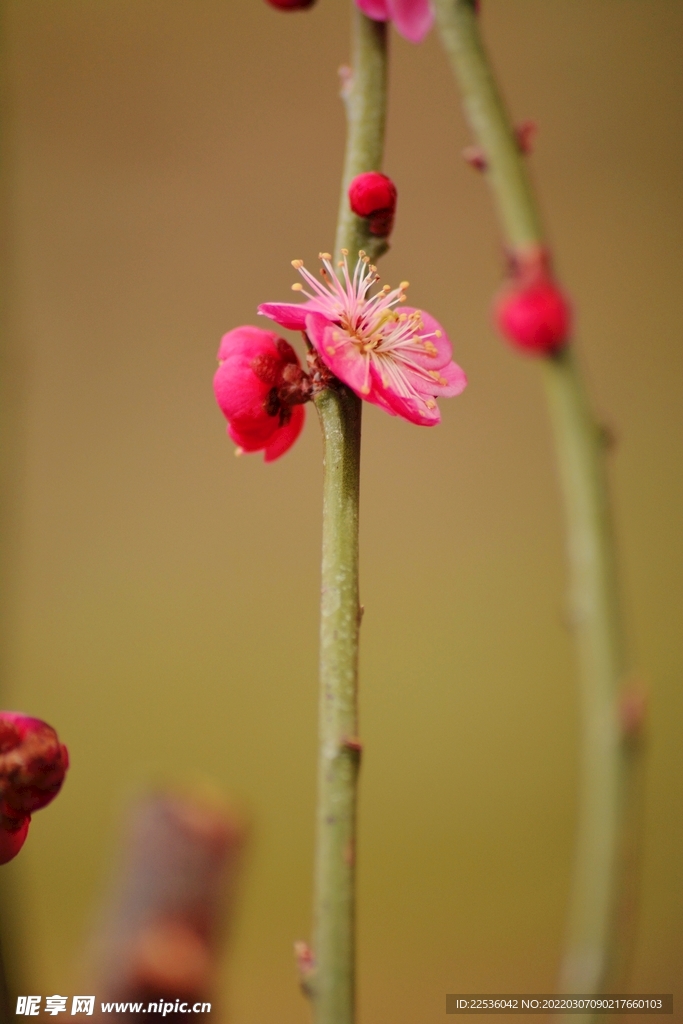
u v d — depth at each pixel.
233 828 0.42
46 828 0.90
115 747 0.94
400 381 0.39
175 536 1.02
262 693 0.98
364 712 0.99
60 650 0.96
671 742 0.97
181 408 1.04
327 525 0.38
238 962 0.85
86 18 1.03
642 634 1.01
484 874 0.93
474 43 0.37
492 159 0.36
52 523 0.98
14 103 0.90
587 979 0.35
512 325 0.36
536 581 1.04
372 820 0.94
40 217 1.01
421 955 0.88
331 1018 0.37
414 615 1.03
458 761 0.98
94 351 1.02
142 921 0.41
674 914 0.88
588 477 0.36
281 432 0.40
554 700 1.00
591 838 0.35
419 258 1.04
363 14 0.39
